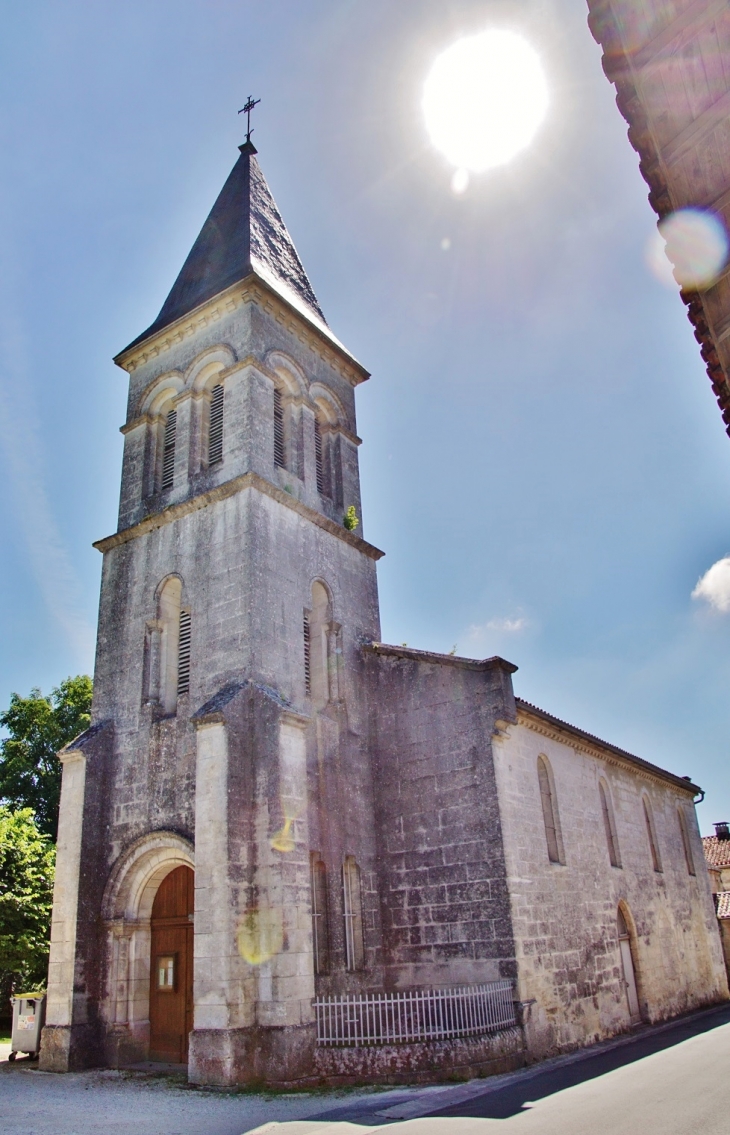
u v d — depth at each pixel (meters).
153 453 24.94
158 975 19.08
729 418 6.31
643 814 30.45
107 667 22.42
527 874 19.59
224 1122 12.24
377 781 21.61
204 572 21.25
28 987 30.66
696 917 32.75
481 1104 13.07
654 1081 14.69
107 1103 14.00
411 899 19.97
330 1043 15.99
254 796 17.50
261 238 27.80
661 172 5.78
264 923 16.30
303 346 26.33
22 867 29.89
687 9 5.48
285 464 24.16
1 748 40.78
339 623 22.91
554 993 19.23
